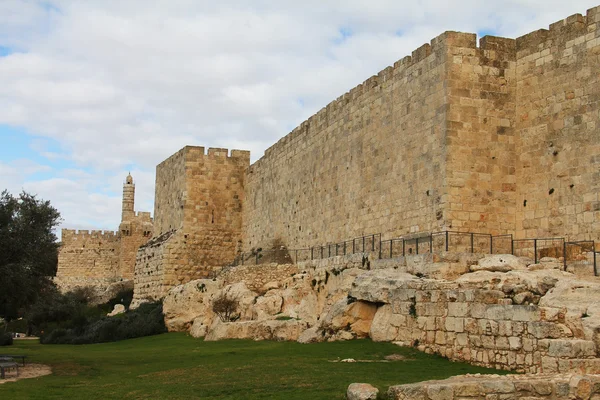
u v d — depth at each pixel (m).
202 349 35.00
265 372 23.05
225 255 62.47
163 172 68.56
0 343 50.44
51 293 36.44
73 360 33.81
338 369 22.34
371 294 28.61
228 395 19.66
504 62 33.56
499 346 21.83
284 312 40.84
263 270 47.06
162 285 60.38
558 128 31.27
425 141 34.34
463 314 23.39
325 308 35.53
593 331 19.84
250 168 62.19
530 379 17.05
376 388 17.39
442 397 16.19
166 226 66.38
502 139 33.09
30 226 33.84
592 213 29.34
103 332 52.62
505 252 32.44
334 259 40.22
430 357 24.17
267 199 57.38
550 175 31.41
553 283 24.17
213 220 62.53
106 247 97.31
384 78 38.81
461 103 32.91
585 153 29.92
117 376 27.23
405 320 26.39
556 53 31.73
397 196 36.66
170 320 52.16
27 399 21.67
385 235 37.59
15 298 33.34
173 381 23.56
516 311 21.41
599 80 29.62
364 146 40.75
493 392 16.42
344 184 43.16
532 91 32.66
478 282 25.41
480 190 32.59
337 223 43.84
